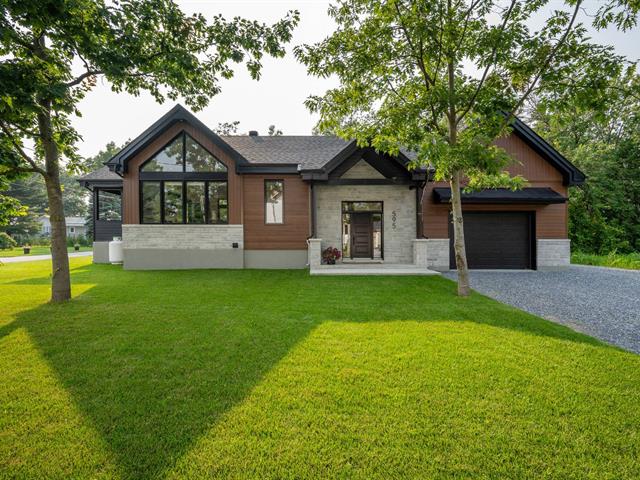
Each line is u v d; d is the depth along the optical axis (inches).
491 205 480.7
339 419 100.0
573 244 818.8
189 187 484.1
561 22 232.7
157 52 266.4
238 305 246.2
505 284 355.6
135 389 119.0
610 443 90.0
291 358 146.5
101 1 225.0
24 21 192.9
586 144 886.4
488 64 249.4
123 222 474.0
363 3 258.8
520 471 79.7
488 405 108.0
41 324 198.5
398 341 167.5
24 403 109.6
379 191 497.0
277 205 495.8
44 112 207.9
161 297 275.6
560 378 126.8
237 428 95.6
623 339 177.0
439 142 235.1
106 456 84.6
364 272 402.6
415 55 263.7
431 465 81.6
